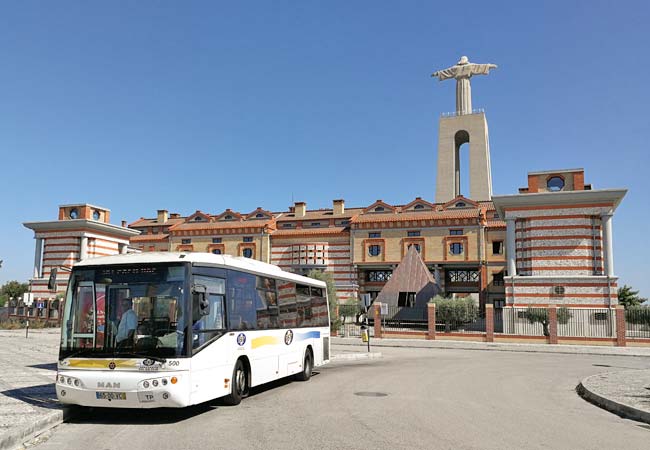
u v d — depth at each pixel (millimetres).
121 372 10055
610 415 11375
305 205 62938
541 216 37688
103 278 10734
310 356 17281
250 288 13312
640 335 34281
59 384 10328
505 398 13367
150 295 10484
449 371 19500
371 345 33594
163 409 11562
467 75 86188
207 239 61938
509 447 8352
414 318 42250
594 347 32125
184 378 10094
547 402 12945
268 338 14055
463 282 55000
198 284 10844
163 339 10172
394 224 55156
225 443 8516
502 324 37594
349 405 12016
